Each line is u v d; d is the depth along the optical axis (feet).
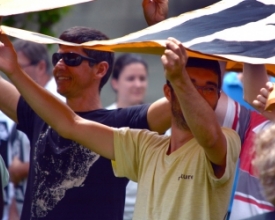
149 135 36.04
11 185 57.88
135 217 34.73
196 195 33.22
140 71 64.34
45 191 41.11
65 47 42.04
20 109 43.32
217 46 30.58
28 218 42.09
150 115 40.86
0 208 38.40
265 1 33.65
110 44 31.30
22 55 60.59
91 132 36.81
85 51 41.93
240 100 68.80
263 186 25.16
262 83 35.88
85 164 40.65
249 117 41.24
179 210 33.35
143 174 35.14
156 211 33.86
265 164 25.12
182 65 30.12
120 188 40.88
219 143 32.17
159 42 30.19
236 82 68.85
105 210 40.50
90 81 42.27
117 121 41.32
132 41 30.91
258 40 30.66
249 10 33.35
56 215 40.73
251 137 40.60
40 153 41.65
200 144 32.12
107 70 42.93
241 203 39.96
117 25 128.36
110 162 40.45
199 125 31.45
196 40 31.32
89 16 127.44
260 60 29.14
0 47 35.99
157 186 34.19
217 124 31.81
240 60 29.12
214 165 33.09
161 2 39.99
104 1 128.67
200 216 33.09
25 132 43.60
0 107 43.83
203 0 110.93
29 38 33.60
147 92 118.11
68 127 36.88
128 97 64.18
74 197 40.65
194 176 33.35
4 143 57.72
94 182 40.55
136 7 129.59
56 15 68.95
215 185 32.96
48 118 36.96
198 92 32.09
